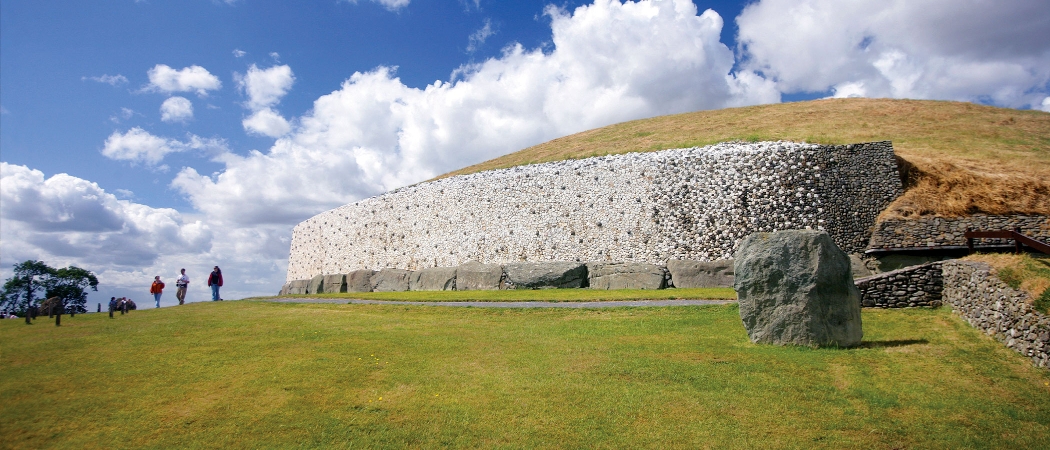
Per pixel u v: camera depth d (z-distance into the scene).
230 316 20.41
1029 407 9.84
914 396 10.31
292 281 45.03
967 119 37.28
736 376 11.40
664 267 27.45
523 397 10.57
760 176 27.78
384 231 37.66
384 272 35.44
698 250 27.77
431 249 34.91
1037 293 12.41
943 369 11.59
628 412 9.83
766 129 38.12
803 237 13.66
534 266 29.31
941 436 8.86
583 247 30.05
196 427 9.52
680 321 16.69
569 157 37.75
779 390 10.63
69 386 11.48
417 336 15.66
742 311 13.96
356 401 10.53
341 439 9.03
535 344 14.41
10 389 11.30
